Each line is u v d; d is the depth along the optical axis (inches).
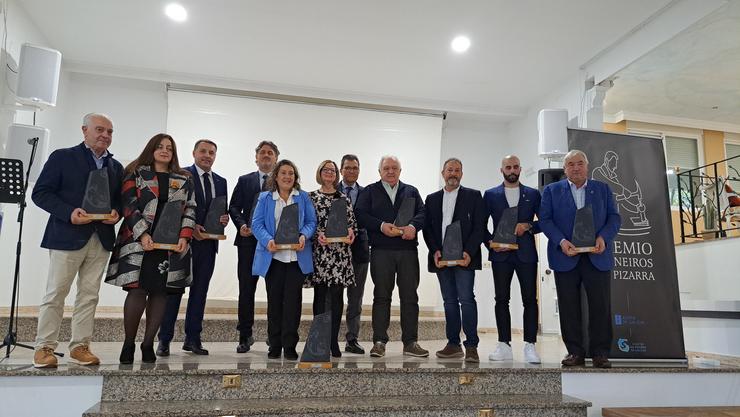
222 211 136.4
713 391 132.8
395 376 115.3
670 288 149.9
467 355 132.3
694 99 275.6
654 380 130.0
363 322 199.0
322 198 136.4
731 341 171.0
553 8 190.2
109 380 101.8
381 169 145.2
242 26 208.4
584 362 130.7
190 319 136.9
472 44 218.1
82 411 100.4
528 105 278.1
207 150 142.7
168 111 248.2
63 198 109.0
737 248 198.7
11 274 196.1
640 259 149.3
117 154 247.6
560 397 118.2
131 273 107.3
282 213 122.9
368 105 273.1
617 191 151.9
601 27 202.8
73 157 111.1
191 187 119.3
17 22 190.1
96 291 111.4
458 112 279.4
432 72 244.1
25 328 166.4
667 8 189.0
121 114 250.5
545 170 157.9
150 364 112.1
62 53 231.0
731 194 251.3
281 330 128.5
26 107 174.4
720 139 317.7
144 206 110.7
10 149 163.6
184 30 212.1
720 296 205.5
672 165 309.9
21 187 126.0
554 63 232.7
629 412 120.1
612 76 221.5
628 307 145.5
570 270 131.7
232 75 251.1
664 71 237.5
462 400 111.4
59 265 106.2
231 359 125.7
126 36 217.0
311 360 116.3
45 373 99.6
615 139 155.2
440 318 239.0
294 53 229.5
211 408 96.8
